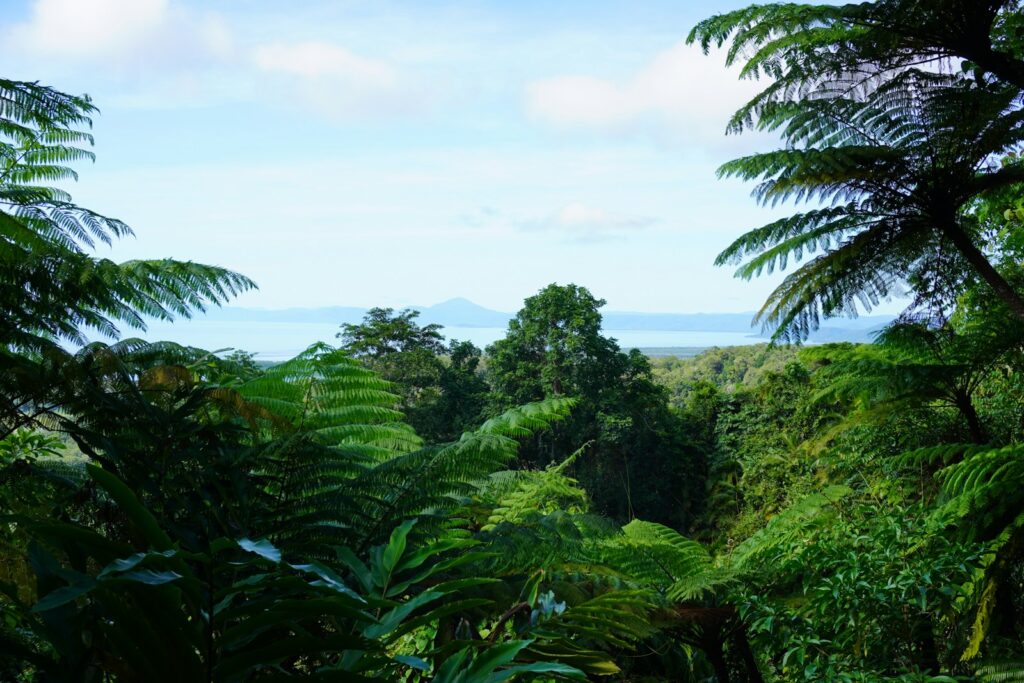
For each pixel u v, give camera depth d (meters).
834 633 4.59
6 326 2.62
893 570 4.45
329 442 3.07
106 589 1.26
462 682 1.54
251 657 1.35
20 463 2.38
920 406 6.86
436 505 2.64
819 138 5.49
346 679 1.38
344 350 3.29
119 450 2.24
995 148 5.00
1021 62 4.53
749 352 42.62
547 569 3.42
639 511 28.58
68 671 1.34
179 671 1.35
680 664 5.56
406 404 29.78
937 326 6.11
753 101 5.33
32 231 3.56
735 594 4.45
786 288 5.64
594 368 29.34
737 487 25.55
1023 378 6.89
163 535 1.28
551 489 6.16
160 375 2.49
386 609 1.68
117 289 3.12
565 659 2.07
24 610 1.30
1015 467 4.82
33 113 3.86
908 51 4.77
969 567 4.48
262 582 1.40
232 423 2.64
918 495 7.34
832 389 7.33
